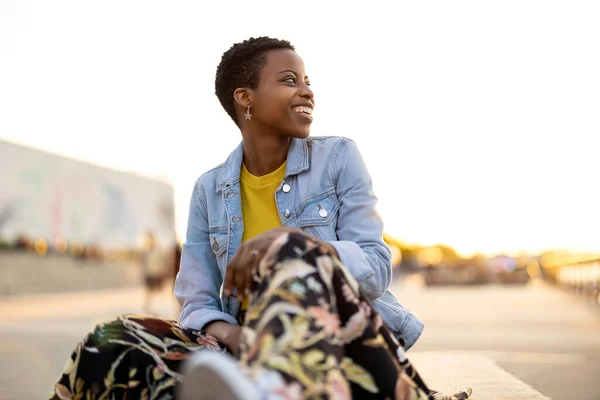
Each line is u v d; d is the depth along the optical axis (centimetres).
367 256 170
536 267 3559
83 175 2239
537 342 702
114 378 152
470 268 3189
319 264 128
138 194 2533
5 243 1897
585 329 842
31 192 2009
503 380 292
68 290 2097
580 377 473
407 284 3656
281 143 197
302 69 196
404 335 187
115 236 2383
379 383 131
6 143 1931
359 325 132
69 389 152
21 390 462
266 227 194
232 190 197
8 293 1859
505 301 1562
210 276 203
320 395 104
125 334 154
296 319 115
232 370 90
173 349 157
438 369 331
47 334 838
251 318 120
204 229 206
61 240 2116
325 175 192
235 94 196
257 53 194
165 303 1588
